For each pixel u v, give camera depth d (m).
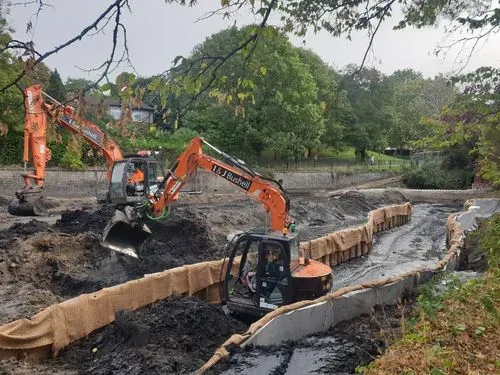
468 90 8.08
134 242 13.92
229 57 3.89
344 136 49.28
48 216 21.86
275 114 36.53
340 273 16.09
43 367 7.67
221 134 42.25
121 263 13.71
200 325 8.98
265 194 11.63
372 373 5.78
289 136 36.97
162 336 8.39
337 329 8.98
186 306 9.38
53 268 12.93
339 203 30.41
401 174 49.56
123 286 9.66
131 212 13.45
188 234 16.81
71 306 8.59
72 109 3.53
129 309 9.41
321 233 23.00
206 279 11.52
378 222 23.75
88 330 8.87
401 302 10.55
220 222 20.98
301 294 9.62
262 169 42.53
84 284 12.25
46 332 8.13
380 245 21.02
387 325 8.99
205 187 37.53
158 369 7.14
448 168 42.84
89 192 32.41
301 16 4.69
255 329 7.77
